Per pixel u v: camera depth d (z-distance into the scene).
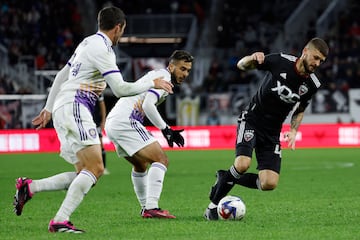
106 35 15.89
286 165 39.19
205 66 65.31
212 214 18.31
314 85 17.61
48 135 54.19
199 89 63.38
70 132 15.66
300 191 26.03
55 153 52.38
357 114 54.34
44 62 65.81
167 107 56.56
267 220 18.09
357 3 70.00
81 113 15.69
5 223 18.16
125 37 72.19
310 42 17.05
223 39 71.62
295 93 17.55
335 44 66.25
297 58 17.56
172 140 18.27
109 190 27.44
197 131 54.81
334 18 69.38
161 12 76.00
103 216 19.47
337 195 24.62
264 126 17.86
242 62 17.77
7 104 54.81
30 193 16.20
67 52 68.81
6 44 67.00
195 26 71.44
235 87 60.84
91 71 15.77
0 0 71.12
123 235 15.62
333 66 62.78
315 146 54.19
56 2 72.19
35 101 55.00
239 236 15.42
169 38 72.62
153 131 54.84
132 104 18.47
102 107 28.58
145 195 19.16
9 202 23.62
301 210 20.34
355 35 68.31
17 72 62.97
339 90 54.91
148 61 67.88
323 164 39.69
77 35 71.19
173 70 18.67
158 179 18.41
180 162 42.72
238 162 17.78
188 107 56.38
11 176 34.59
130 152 18.34
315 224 17.31
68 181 16.44
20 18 70.31
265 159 17.94
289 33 70.06
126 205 22.31
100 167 15.77
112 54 15.77
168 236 15.48
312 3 71.00
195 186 28.66
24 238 15.35
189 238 15.16
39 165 41.44
